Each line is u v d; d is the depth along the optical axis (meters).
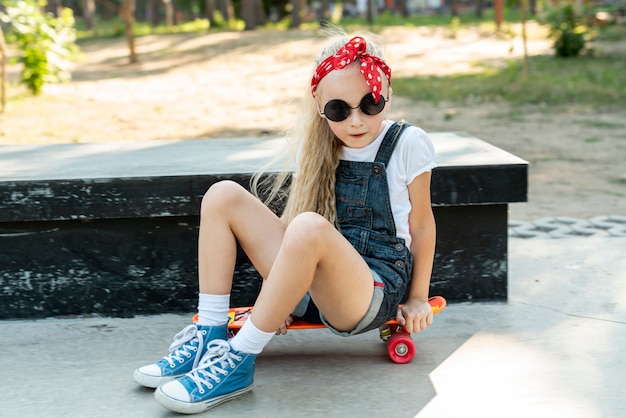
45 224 3.06
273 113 9.92
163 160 3.33
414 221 2.52
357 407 2.35
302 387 2.49
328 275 2.26
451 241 3.16
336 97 2.36
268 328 2.32
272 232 2.48
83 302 3.14
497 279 3.21
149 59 17.44
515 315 3.09
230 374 2.35
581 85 11.80
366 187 2.48
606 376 2.53
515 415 2.28
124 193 2.98
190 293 3.16
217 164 3.20
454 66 14.83
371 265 2.45
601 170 6.85
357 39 2.38
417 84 12.43
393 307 2.44
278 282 2.26
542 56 16.09
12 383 2.55
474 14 34.03
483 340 2.85
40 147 3.77
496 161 3.08
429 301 2.63
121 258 3.11
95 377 2.59
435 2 44.78
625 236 4.33
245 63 16.00
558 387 2.46
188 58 17.33
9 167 3.21
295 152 2.63
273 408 2.35
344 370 2.62
